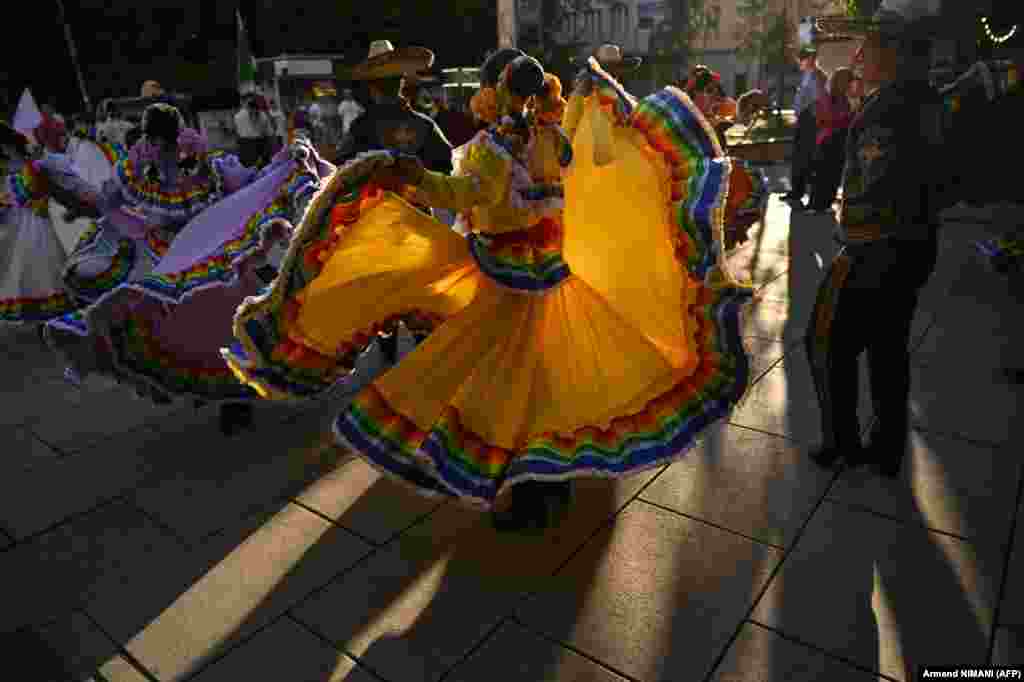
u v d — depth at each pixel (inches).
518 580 104.7
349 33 1043.3
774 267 252.1
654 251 104.8
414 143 170.2
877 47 109.0
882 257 110.0
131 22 928.3
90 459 147.0
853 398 122.4
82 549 117.6
